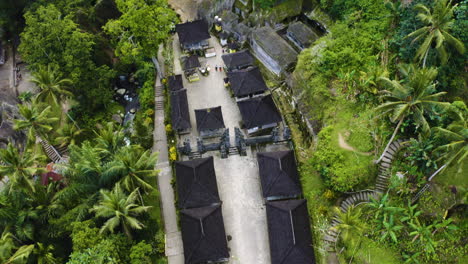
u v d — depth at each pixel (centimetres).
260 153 5266
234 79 6369
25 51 6262
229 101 6431
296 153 5441
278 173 4972
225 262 4650
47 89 5769
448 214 4181
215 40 7569
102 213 4144
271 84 6506
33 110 5578
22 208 4844
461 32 4116
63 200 4800
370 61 5119
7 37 7881
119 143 5134
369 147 4688
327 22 6338
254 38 6738
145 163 4641
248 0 7375
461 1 4766
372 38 5266
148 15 6206
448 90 4553
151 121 6297
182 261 4759
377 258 4184
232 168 5481
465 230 4081
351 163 4634
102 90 6531
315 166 4919
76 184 4566
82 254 4078
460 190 4094
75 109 6750
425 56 4259
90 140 6450
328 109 5241
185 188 5044
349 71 5250
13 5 7444
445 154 3794
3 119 6919
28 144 5781
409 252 4100
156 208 5259
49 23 5997
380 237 4259
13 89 7375
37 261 4531
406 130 4488
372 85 4844
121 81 7312
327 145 4844
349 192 4653
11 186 4791
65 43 6138
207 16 7862
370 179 4578
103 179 4509
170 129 6050
